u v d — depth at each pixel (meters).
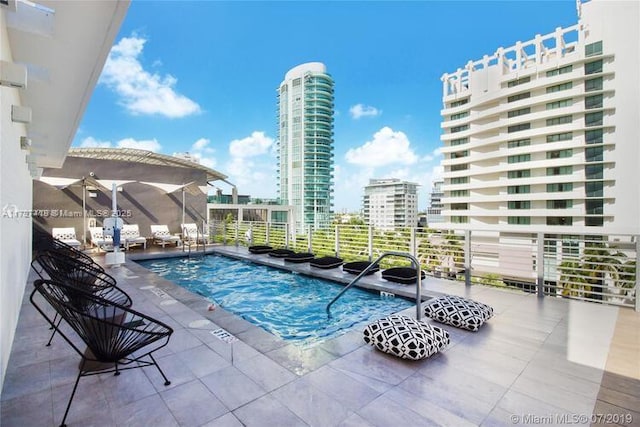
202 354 2.86
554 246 4.72
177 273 7.68
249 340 3.18
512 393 2.28
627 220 32.09
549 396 2.24
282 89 51.78
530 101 36.81
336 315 4.74
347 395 2.24
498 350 2.96
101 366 2.59
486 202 41.25
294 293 5.91
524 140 37.88
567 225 35.16
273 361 2.74
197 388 2.32
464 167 43.78
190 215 13.03
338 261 7.14
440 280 5.89
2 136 2.42
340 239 8.37
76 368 2.61
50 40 2.59
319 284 6.46
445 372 2.56
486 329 3.48
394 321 3.04
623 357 2.82
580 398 2.22
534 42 37.00
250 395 2.24
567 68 34.69
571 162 34.56
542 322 3.69
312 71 48.78
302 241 9.47
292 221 23.33
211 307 4.20
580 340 3.18
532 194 37.16
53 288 2.58
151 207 12.02
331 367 2.64
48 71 3.12
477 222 41.97
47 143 5.81
